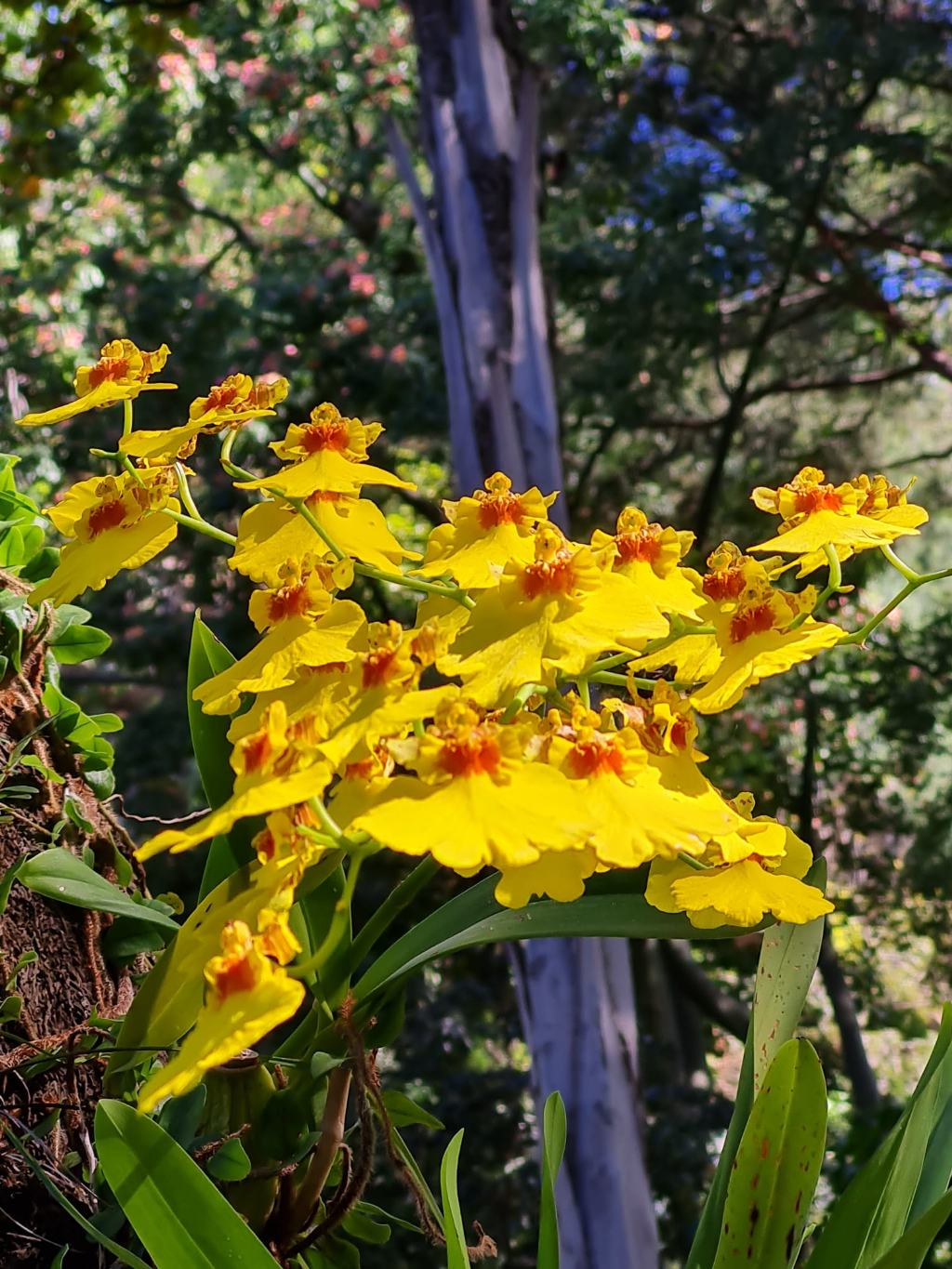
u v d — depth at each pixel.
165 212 2.76
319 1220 0.31
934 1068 0.25
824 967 2.78
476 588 0.24
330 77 2.54
